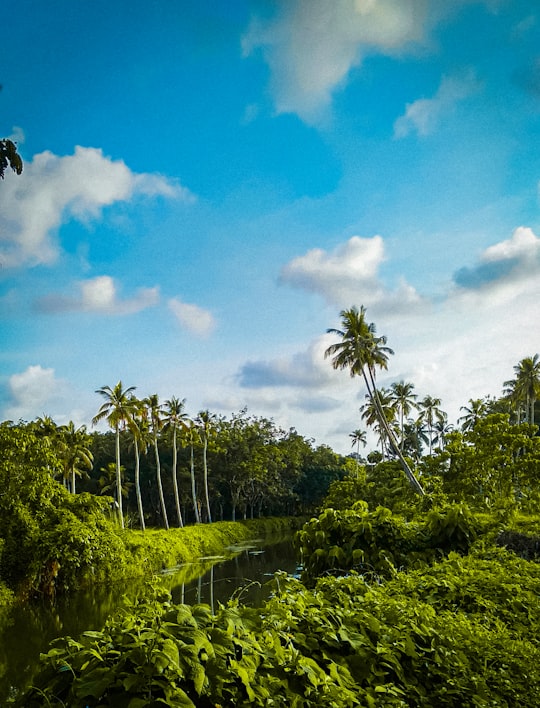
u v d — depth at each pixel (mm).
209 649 2100
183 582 23922
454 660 3125
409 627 3277
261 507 67438
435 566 5195
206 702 2068
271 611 2863
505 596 4523
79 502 25438
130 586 24359
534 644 3705
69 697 1971
